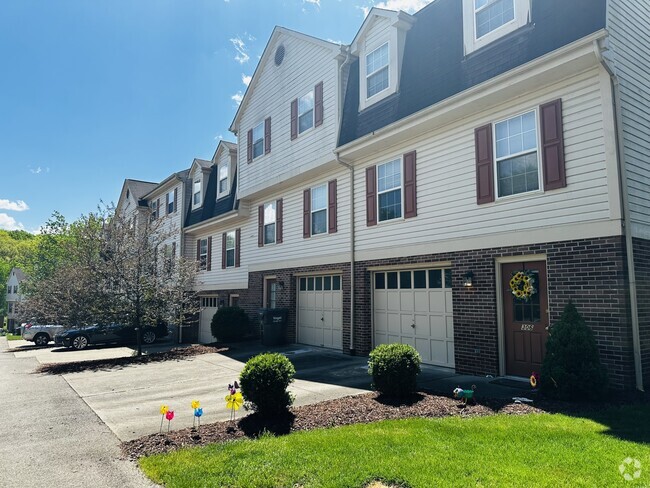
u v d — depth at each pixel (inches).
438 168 404.8
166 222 1008.9
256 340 662.5
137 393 349.1
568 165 307.3
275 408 251.9
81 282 596.1
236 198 735.1
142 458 197.0
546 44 312.2
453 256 384.5
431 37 425.4
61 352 739.4
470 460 171.9
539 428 207.0
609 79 291.4
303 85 586.9
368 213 482.0
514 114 344.5
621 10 319.0
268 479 165.9
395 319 454.6
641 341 280.7
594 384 254.5
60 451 213.3
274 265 650.8
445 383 330.0
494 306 348.8
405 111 422.6
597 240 288.2
